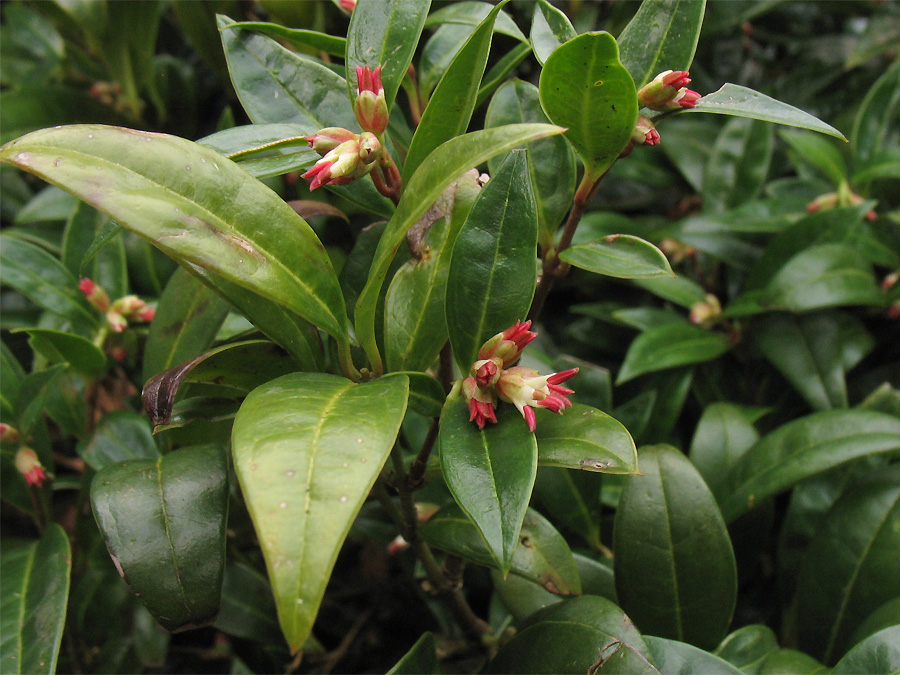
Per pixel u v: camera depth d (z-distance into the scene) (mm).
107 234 220
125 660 346
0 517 427
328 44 271
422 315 235
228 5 362
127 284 362
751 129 443
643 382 414
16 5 498
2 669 243
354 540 406
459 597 295
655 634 270
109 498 226
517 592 282
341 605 408
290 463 170
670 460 273
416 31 238
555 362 351
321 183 210
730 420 335
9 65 493
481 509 195
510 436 208
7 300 425
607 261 240
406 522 262
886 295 378
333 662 364
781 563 327
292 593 158
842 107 502
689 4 242
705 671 230
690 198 480
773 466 298
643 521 268
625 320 401
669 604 267
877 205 442
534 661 242
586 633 238
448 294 224
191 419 235
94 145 189
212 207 198
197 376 232
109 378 389
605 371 335
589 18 427
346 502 165
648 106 231
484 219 224
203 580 221
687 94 230
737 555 332
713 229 411
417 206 195
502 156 275
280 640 346
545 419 223
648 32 245
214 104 518
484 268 224
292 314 229
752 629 277
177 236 190
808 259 365
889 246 406
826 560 292
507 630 305
